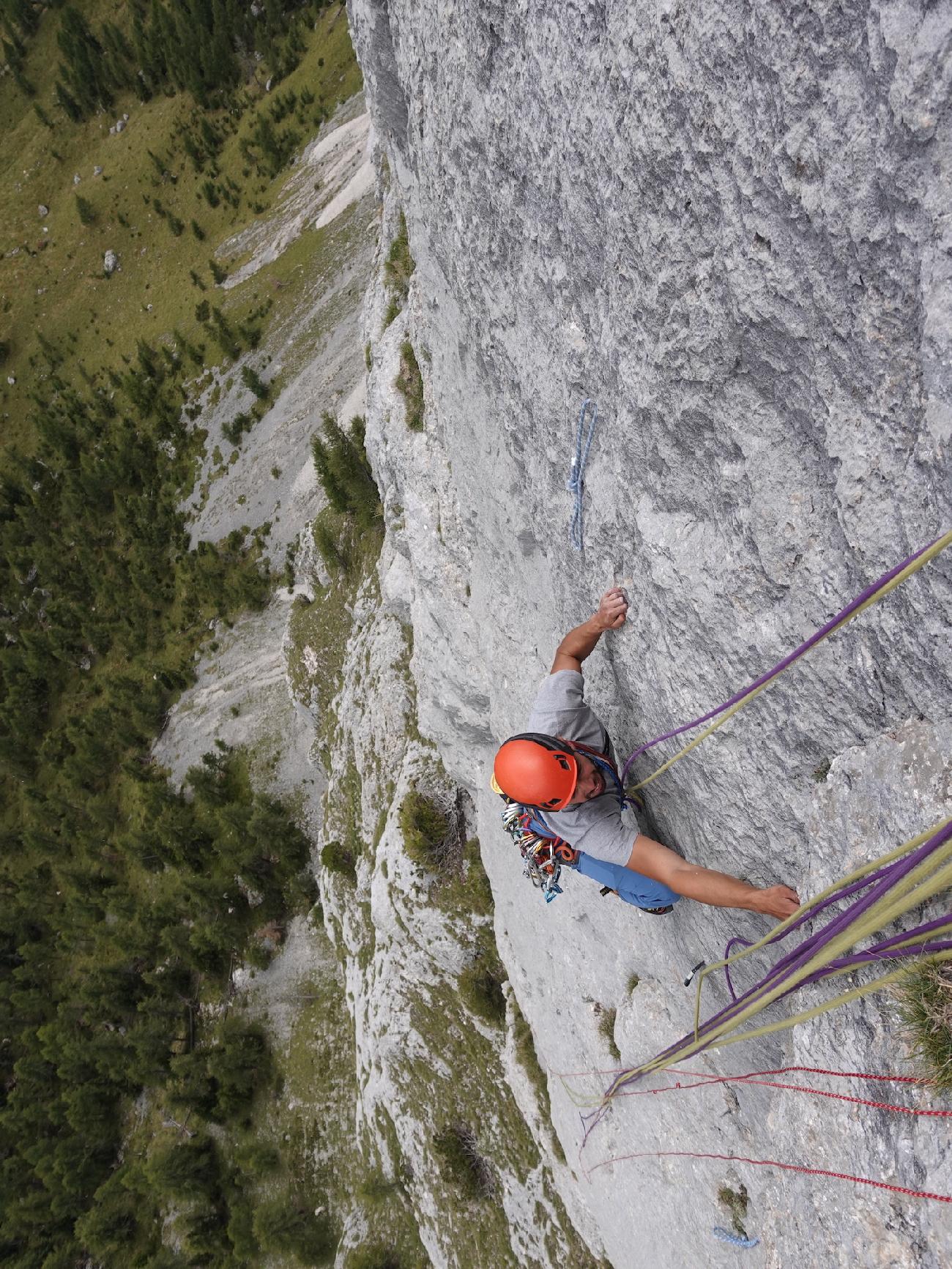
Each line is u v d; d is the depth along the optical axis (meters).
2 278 77.88
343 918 21.23
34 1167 40.47
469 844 14.54
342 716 22.81
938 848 2.09
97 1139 36.03
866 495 2.36
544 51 3.25
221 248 63.00
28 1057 42.84
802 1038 2.97
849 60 2.00
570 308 3.78
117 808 44.22
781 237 2.37
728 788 3.40
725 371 2.78
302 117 62.25
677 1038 5.50
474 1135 13.45
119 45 79.12
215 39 69.75
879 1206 2.48
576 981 7.90
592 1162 7.93
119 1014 37.22
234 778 37.03
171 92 76.94
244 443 49.22
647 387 3.17
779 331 2.51
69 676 54.59
